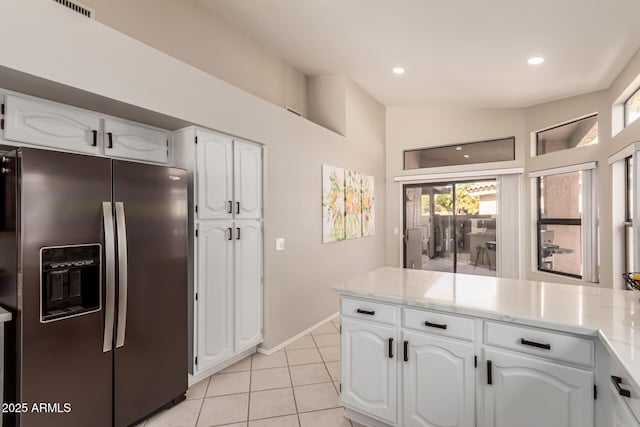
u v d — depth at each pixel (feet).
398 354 6.15
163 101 7.20
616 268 12.21
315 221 12.61
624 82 11.16
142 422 6.87
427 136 18.22
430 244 18.51
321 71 14.26
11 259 5.28
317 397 7.85
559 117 14.64
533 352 4.93
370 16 9.25
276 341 10.66
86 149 6.76
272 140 10.46
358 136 15.75
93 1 7.55
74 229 5.70
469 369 5.45
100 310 6.05
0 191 5.51
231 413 7.21
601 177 12.91
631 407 3.62
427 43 10.43
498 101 15.35
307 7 9.23
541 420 4.87
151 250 6.95
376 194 17.87
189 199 8.23
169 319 7.34
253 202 9.91
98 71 6.07
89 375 5.92
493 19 8.76
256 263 10.02
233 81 11.08
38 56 5.28
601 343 4.45
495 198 16.94
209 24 10.27
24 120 5.92
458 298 5.99
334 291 6.86
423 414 5.87
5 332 5.32
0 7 4.91
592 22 8.59
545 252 15.56
